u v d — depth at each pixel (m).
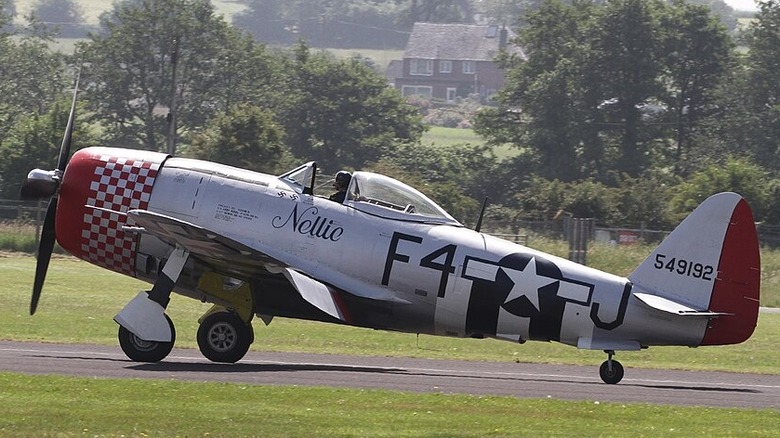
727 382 71.69
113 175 70.38
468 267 67.56
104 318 100.06
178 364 67.00
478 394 58.88
